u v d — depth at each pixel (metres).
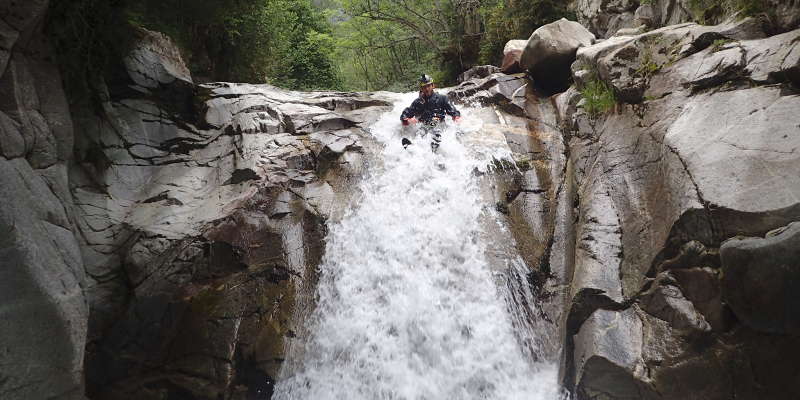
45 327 3.24
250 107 6.29
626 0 8.42
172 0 6.00
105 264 4.60
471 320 4.24
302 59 15.12
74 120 4.96
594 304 3.60
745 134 3.17
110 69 5.39
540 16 10.30
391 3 16.28
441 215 5.04
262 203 5.11
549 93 7.07
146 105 5.78
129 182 5.27
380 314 4.39
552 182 5.37
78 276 3.86
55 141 4.28
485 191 5.28
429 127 6.07
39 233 3.46
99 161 5.11
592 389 3.36
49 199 3.81
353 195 5.36
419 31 15.70
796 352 2.56
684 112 3.83
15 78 3.83
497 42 11.40
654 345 3.16
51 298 3.27
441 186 5.33
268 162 5.53
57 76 4.58
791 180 2.75
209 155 5.83
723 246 2.79
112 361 4.21
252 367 4.15
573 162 5.13
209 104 6.36
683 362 3.00
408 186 5.38
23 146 3.73
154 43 6.21
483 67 8.06
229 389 4.03
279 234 4.92
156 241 4.71
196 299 4.46
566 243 4.66
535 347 4.10
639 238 3.65
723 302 2.86
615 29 8.78
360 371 4.11
